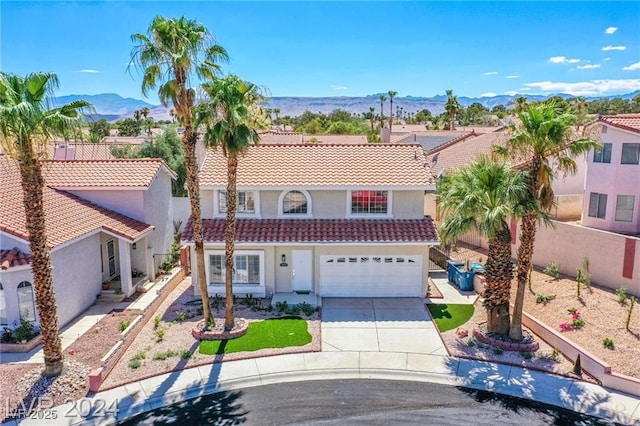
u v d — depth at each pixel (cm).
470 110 12888
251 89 1823
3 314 1916
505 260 1853
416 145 2780
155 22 1647
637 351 1684
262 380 1644
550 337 1838
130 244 2505
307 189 2444
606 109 7519
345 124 10100
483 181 1794
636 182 2706
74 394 1552
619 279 2175
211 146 1838
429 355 1802
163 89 1722
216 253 2403
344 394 1552
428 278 2677
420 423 1393
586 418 1414
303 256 2419
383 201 2497
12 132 1384
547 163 1758
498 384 1597
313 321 2122
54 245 1938
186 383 1620
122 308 2298
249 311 2239
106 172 2702
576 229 2380
